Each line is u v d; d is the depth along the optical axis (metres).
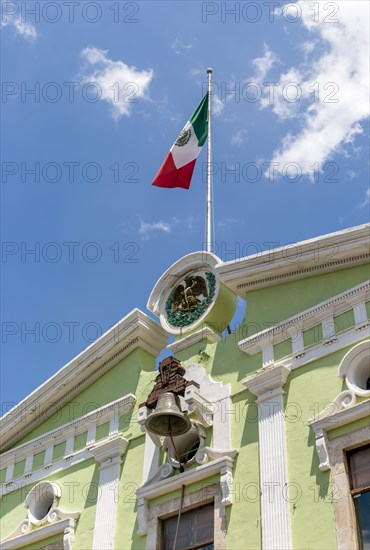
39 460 21.94
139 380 20.98
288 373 18.06
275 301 19.36
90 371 22.22
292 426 17.38
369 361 17.09
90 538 19.36
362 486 15.95
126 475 19.69
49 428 22.50
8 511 21.66
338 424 16.66
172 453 19.03
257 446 17.67
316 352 17.91
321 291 18.72
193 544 17.62
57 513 20.36
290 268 19.23
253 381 18.31
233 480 17.55
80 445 21.23
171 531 18.14
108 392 21.59
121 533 18.86
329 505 15.96
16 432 23.16
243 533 16.77
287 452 17.12
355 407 16.47
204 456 18.25
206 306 20.62
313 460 16.67
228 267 20.08
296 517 16.25
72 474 20.89
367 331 17.33
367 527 15.53
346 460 16.34
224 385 19.02
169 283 21.72
